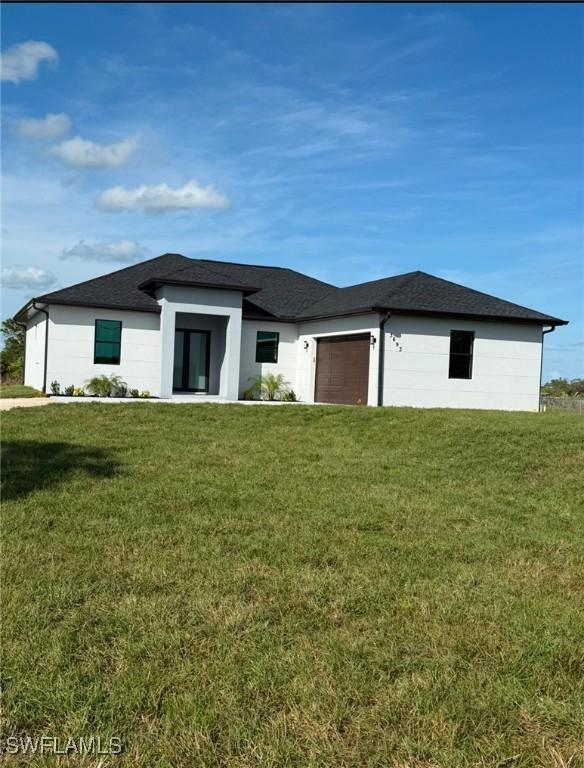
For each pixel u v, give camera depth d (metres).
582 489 8.84
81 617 4.14
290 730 3.01
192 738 2.91
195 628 4.02
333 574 5.10
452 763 2.78
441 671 3.54
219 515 6.77
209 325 23.25
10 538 5.79
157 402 16.44
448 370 19.38
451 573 5.27
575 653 3.77
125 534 5.99
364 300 19.94
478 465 10.17
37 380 23.14
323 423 13.92
